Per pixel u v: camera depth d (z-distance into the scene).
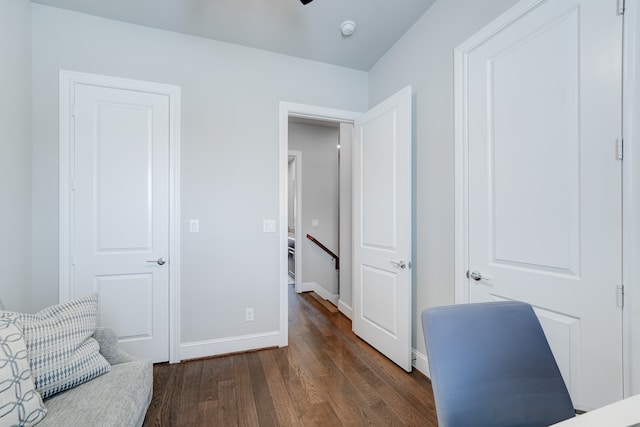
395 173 2.26
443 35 1.94
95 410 1.08
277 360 2.31
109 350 1.48
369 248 2.60
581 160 1.20
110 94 2.15
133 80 2.19
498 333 0.89
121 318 2.17
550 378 0.88
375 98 2.78
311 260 4.44
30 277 1.95
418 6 2.04
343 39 2.40
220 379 2.02
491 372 0.84
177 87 2.30
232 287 2.45
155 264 2.25
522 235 1.44
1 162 1.66
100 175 2.13
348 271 3.36
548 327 1.32
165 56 2.28
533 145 1.38
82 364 1.24
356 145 2.83
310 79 2.71
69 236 2.06
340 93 2.82
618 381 1.08
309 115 2.73
